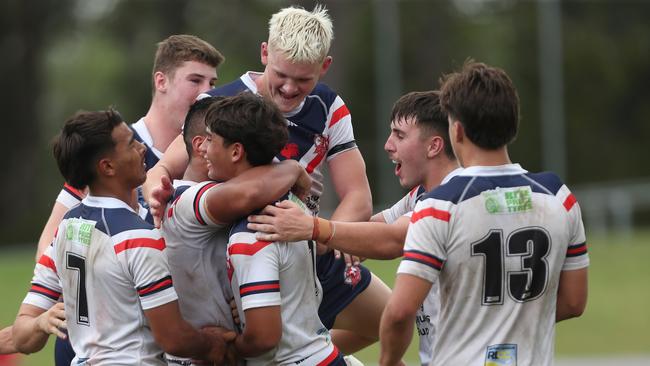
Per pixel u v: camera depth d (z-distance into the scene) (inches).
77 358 672.4
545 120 4987.7
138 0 5654.5
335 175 798.5
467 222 634.8
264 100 671.8
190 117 694.5
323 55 735.1
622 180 5723.4
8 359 1572.3
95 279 660.1
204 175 691.4
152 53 5772.6
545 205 647.1
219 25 5664.4
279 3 5561.0
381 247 695.1
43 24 5403.5
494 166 649.0
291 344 670.5
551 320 660.1
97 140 666.8
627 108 5895.7
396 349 655.8
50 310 695.7
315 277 713.0
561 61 5270.7
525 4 5915.4
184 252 679.1
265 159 665.0
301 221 664.4
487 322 642.2
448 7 5895.7
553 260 649.6
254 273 647.1
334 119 788.0
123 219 663.8
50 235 794.2
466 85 644.7
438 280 681.6
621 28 5984.3
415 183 737.6
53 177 5723.4
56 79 6269.7
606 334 2180.1
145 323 663.1
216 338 673.6
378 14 5137.8
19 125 5369.1
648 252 3125.0
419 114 724.0
